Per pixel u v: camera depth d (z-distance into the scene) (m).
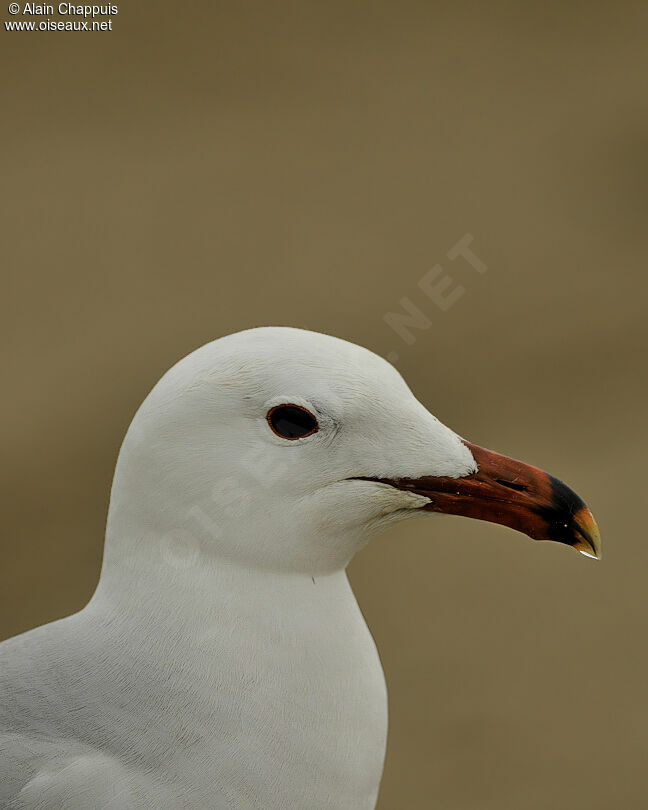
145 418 5.33
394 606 11.75
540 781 10.18
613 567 12.23
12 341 14.49
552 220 16.28
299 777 5.40
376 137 18.23
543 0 22.20
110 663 5.36
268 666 5.36
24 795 5.16
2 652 5.60
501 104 19.08
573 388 13.84
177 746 5.26
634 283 15.24
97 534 12.20
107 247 16.05
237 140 18.27
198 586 5.36
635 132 18.11
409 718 10.73
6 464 12.86
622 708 10.94
